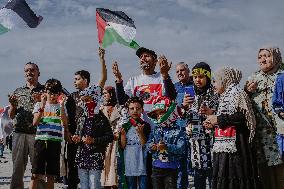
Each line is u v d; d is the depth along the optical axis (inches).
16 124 311.9
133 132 268.7
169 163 247.8
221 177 207.2
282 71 220.1
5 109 353.4
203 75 255.8
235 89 211.3
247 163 205.2
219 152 209.8
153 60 291.9
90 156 262.7
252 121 206.4
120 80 291.4
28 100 315.3
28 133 312.0
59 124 287.9
